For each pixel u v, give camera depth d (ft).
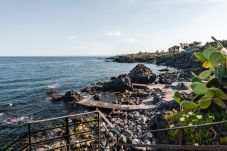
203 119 31.58
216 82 29.09
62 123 68.33
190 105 27.43
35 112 87.71
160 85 127.24
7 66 455.63
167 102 64.85
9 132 65.51
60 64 509.35
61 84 176.14
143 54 540.93
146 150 35.40
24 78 234.99
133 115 65.26
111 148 40.73
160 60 365.20
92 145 43.06
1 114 86.94
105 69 321.52
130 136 45.11
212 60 27.40
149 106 73.61
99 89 123.03
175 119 37.17
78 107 86.07
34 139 53.47
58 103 97.91
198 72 163.53
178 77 156.15
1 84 192.65
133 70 156.35
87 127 56.24
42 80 210.38
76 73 271.08
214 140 27.89
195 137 28.73
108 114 69.92
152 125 42.93
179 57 311.47
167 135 35.91
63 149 43.60
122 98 96.58
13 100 116.78
